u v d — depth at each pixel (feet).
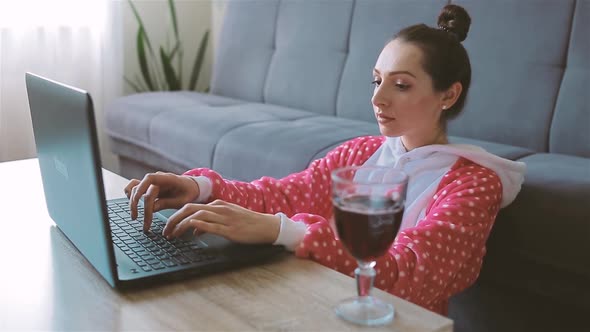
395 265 3.06
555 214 4.72
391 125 3.98
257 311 2.50
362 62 8.14
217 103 9.41
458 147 4.03
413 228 3.37
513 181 4.09
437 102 4.03
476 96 6.88
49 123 3.00
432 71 3.90
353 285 2.75
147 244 3.10
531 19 6.54
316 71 8.82
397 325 2.39
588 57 6.14
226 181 4.01
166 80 11.36
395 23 7.79
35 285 2.78
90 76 10.73
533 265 4.92
